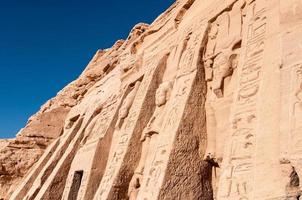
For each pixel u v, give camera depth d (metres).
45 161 16.81
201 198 7.24
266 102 5.52
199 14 9.97
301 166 4.39
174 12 12.19
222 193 5.65
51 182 13.91
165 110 9.38
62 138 17.78
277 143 4.98
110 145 12.20
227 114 7.23
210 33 8.88
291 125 4.77
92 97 17.70
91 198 11.38
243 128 5.87
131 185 9.38
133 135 9.94
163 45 11.86
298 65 5.05
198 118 7.89
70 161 14.46
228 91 7.46
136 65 13.10
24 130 19.94
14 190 17.95
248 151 5.56
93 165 11.77
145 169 9.00
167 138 7.91
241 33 7.57
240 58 6.84
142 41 14.38
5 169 18.89
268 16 6.43
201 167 7.48
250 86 6.14
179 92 8.62
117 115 12.46
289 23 5.61
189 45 9.54
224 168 5.86
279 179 4.71
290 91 5.01
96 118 14.70
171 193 7.08
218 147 7.26
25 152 19.44
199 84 8.29
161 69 10.85
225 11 8.51
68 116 19.81
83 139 14.41
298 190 4.55
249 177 5.29
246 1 7.69
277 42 5.81
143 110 10.30
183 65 9.20
